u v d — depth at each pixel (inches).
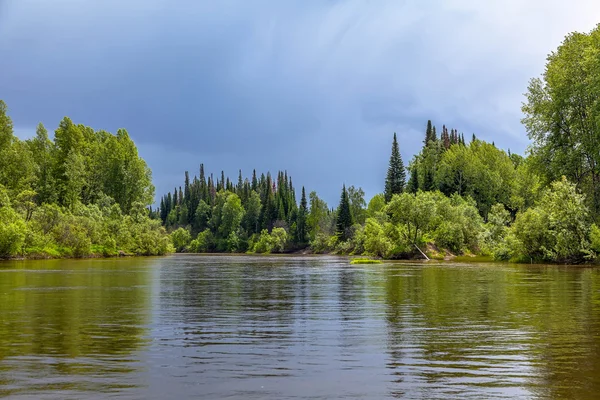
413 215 2886.3
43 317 584.4
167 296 823.1
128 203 4318.4
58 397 289.3
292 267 1995.6
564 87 2117.4
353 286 1016.9
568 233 1941.4
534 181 3649.1
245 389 306.0
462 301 736.3
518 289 917.2
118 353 401.1
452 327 515.5
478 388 306.7
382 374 339.0
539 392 298.2
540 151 2258.9
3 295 831.1
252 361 374.9
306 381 323.0
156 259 3134.8
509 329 502.6
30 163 3491.6
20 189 3302.2
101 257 3265.3
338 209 4936.0
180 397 290.7
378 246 3083.2
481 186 4276.6
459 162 4466.0
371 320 562.6
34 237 2758.4
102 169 4244.6
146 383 317.7
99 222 3489.2
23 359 380.2
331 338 460.4
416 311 634.2
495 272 1476.4
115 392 299.3
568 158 2114.9
